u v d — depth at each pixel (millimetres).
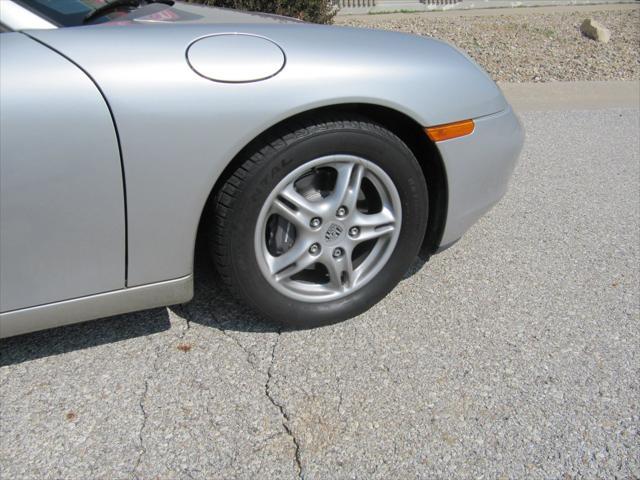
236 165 1954
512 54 7574
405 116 2170
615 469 1798
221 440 1853
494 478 1759
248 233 2014
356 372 2135
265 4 6262
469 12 10781
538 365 2205
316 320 2287
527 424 1944
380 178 2166
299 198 2062
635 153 4477
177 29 1954
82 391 2010
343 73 2002
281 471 1759
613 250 3049
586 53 7723
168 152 1812
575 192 3752
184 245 1965
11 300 1803
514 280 2736
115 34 1853
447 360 2209
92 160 1734
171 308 2420
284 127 1973
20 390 2004
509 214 3416
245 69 1877
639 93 6168
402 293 2602
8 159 1643
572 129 5000
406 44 2258
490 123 2365
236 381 2078
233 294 2168
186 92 1805
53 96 1673
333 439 1869
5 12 1902
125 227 1854
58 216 1752
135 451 1806
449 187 2342
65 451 1796
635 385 2125
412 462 1800
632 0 12273
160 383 2057
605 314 2520
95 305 1946
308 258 2168
